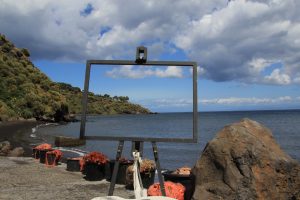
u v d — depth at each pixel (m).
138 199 6.63
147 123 104.75
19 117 81.00
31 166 17.59
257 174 7.18
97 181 12.85
